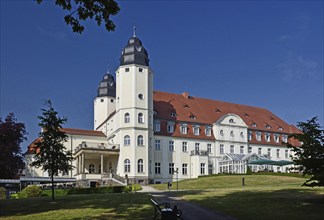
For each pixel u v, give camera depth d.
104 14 14.27
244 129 75.94
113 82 79.12
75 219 16.58
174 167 66.81
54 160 28.89
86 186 56.59
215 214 17.78
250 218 16.09
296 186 38.22
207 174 68.25
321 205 19.67
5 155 53.12
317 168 20.97
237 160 69.38
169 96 75.38
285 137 82.50
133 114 61.56
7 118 56.47
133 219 16.16
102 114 77.19
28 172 67.56
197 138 70.19
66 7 14.00
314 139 21.25
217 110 78.19
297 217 15.94
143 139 61.66
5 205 23.84
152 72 65.75
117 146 62.06
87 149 59.22
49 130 29.02
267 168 74.75
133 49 63.78
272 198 23.72
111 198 27.56
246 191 31.27
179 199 25.98
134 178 59.53
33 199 29.88
